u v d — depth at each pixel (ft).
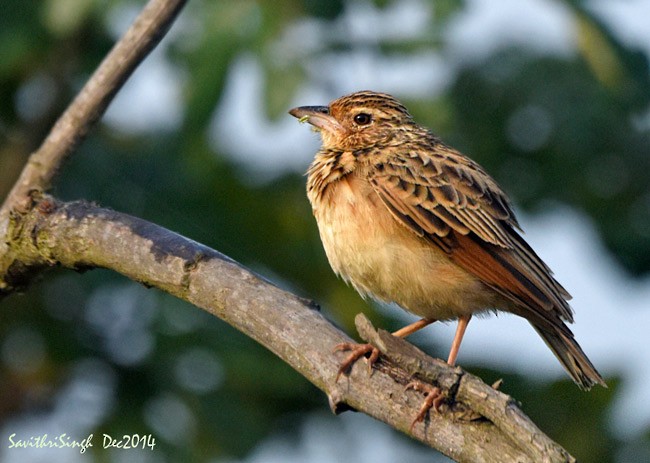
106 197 47.01
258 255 48.42
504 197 35.37
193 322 45.80
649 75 44.91
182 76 42.16
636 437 47.44
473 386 24.04
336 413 26.40
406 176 33.99
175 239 28.48
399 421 24.90
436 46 42.39
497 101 52.80
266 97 39.60
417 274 33.35
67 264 29.96
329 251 34.01
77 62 48.39
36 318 46.60
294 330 26.50
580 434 46.80
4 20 45.96
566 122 52.60
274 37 40.14
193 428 44.83
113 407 45.32
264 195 49.19
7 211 30.68
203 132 43.29
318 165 35.40
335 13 41.27
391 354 25.25
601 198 54.90
